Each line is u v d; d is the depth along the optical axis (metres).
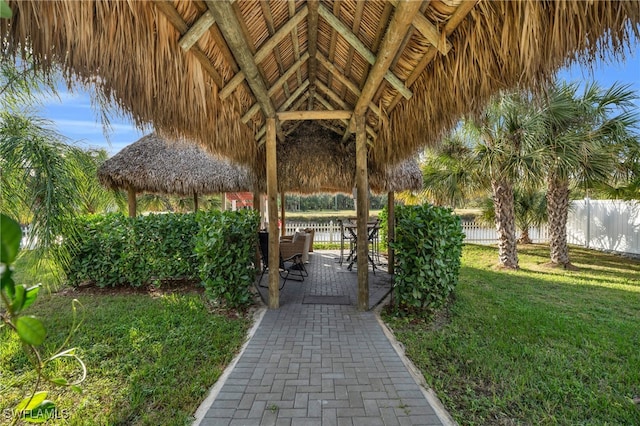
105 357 2.94
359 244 4.24
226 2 1.94
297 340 3.26
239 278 4.15
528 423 2.07
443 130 3.16
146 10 1.85
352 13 2.58
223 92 3.01
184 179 6.87
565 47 1.73
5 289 0.56
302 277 6.18
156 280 5.36
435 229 3.82
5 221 0.51
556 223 7.79
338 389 2.38
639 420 2.11
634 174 6.70
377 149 5.07
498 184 7.67
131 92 2.10
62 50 1.63
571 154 6.30
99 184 5.92
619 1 1.51
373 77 3.07
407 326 3.68
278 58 3.26
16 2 1.45
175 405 2.20
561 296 5.11
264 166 5.63
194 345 3.12
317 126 5.98
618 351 3.06
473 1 1.83
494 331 3.55
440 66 2.61
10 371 2.71
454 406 2.20
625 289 5.60
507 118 6.41
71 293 5.16
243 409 2.14
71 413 2.16
